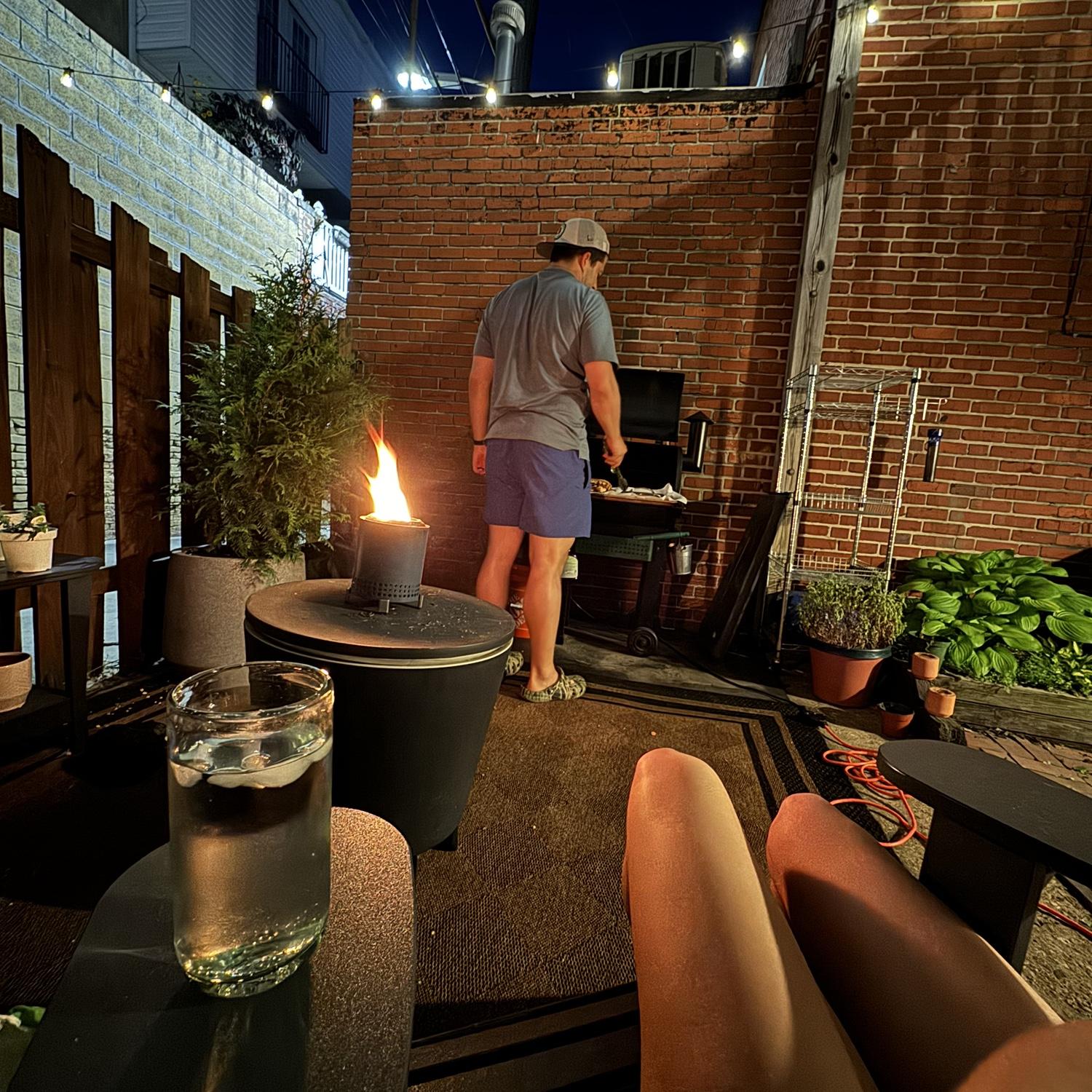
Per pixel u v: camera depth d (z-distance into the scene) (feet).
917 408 11.23
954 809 1.93
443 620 4.08
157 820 4.92
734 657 10.93
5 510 6.06
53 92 11.04
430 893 4.44
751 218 11.63
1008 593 9.81
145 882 1.50
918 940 1.76
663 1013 1.28
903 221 10.93
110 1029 1.08
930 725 7.73
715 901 1.44
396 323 13.00
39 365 6.34
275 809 1.21
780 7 16.67
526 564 10.23
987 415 11.04
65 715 5.69
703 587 12.39
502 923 4.19
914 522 11.43
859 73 10.81
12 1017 2.33
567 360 7.29
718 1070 1.11
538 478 7.35
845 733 7.92
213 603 7.28
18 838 4.63
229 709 1.46
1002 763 2.23
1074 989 4.03
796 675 10.11
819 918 2.01
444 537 13.21
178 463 9.16
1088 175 10.38
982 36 10.46
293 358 7.84
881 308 11.14
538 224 12.31
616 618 12.71
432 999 3.56
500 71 18.57
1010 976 1.60
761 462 11.99
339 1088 1.00
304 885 1.25
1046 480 10.96
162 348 7.97
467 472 13.03
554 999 3.60
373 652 3.41
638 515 10.35
